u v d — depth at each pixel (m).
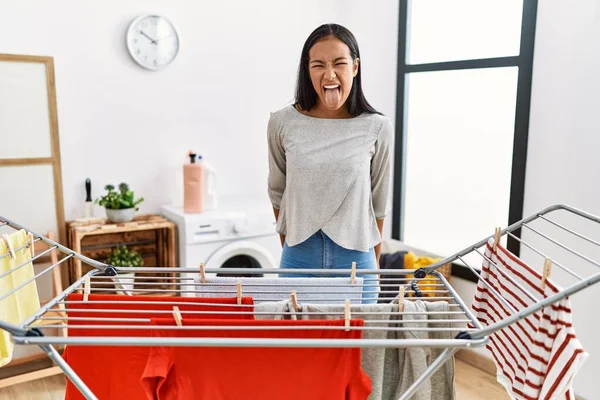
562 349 1.14
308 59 1.68
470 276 3.04
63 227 2.79
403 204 3.62
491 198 3.07
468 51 3.10
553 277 2.57
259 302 1.53
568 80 2.50
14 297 1.54
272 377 1.24
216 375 1.23
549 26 2.57
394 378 1.42
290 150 1.73
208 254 2.85
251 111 3.35
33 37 2.66
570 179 2.51
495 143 3.01
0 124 2.59
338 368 1.23
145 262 2.96
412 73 3.47
